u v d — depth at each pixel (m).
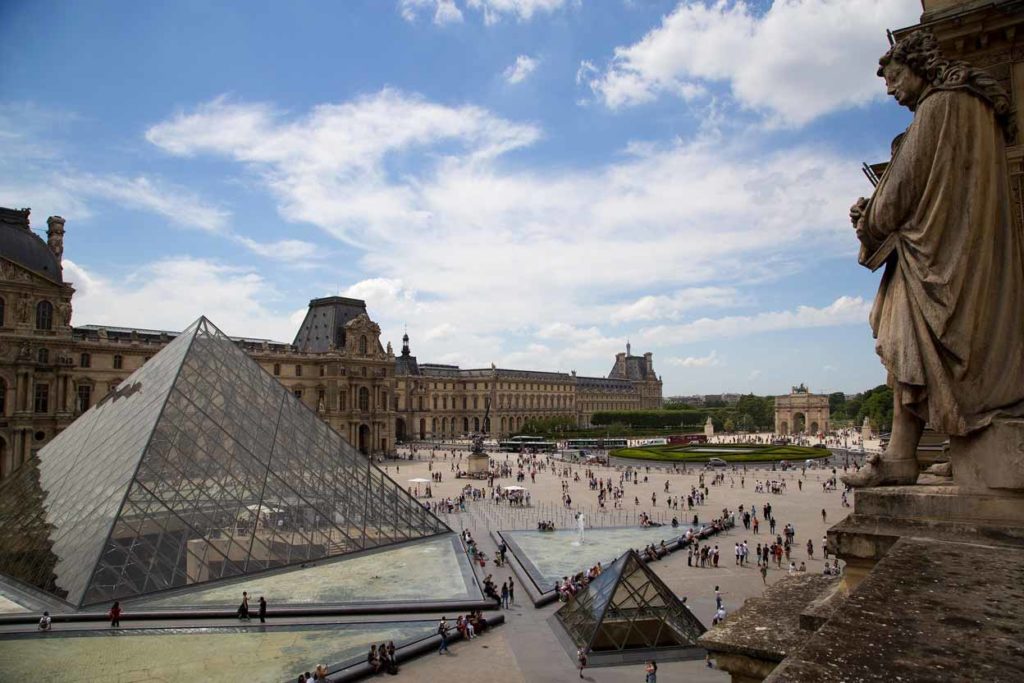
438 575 57.69
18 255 131.38
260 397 74.25
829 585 11.04
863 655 5.92
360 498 70.06
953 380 8.61
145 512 54.41
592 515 94.88
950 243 8.66
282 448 69.12
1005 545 7.95
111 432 67.25
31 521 60.31
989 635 5.87
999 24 19.16
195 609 47.31
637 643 41.09
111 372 155.75
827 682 5.59
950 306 8.52
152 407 65.38
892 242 9.33
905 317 8.99
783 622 9.52
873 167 23.81
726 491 119.00
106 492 56.81
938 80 8.97
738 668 8.94
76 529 54.88
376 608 48.56
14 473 73.00
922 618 6.38
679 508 100.25
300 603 49.34
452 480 141.12
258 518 60.16
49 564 52.69
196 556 54.38
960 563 7.46
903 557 7.85
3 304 129.00
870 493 9.30
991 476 8.38
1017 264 8.77
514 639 44.81
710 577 60.38
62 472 66.00
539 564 65.00
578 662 39.78
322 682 34.31
